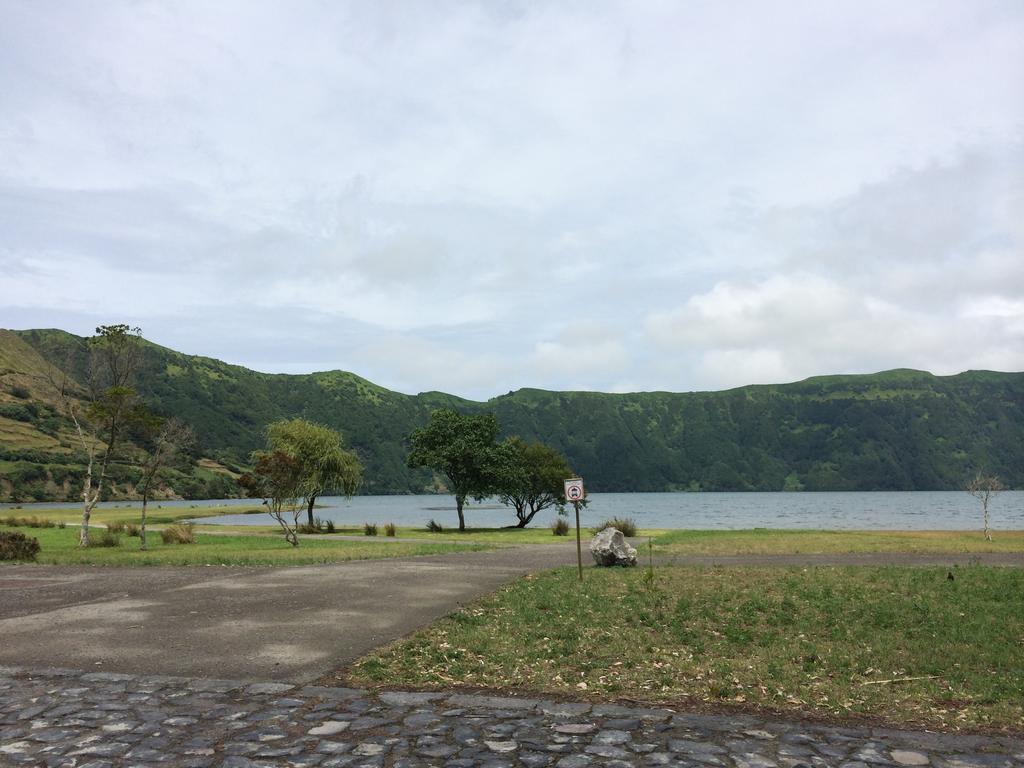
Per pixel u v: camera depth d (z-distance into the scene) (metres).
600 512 127.81
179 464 184.75
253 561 22.75
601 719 6.57
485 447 52.59
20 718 6.64
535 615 12.09
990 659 8.91
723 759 5.46
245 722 6.49
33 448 168.88
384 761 5.43
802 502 192.75
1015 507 147.00
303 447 48.69
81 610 12.91
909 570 17.77
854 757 5.53
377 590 15.38
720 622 11.40
